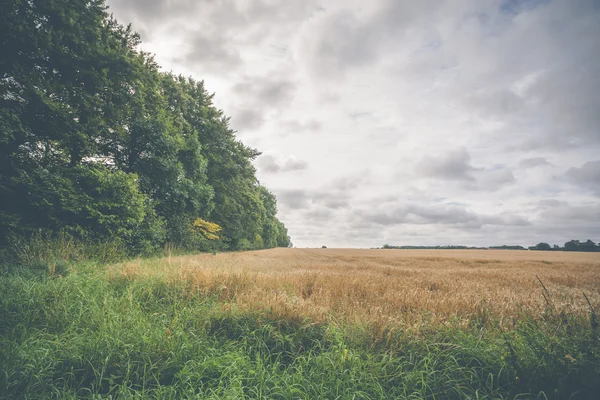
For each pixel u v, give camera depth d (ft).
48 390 10.44
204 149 113.09
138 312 17.02
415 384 10.90
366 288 25.90
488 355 12.19
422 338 13.70
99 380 10.96
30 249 31.96
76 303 17.48
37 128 49.93
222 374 11.24
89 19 56.49
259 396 10.18
